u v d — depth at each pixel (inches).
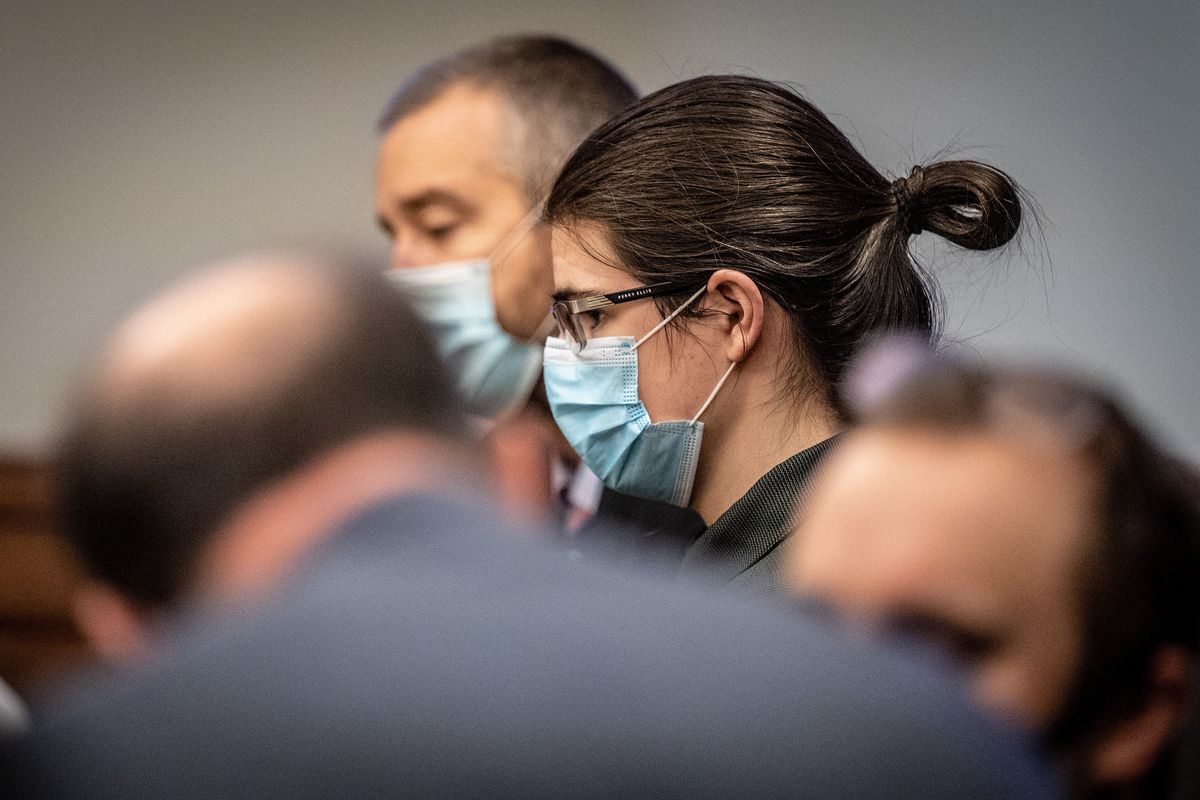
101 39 530.9
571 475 342.3
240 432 105.6
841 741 97.7
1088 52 430.3
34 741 95.0
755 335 228.5
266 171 530.6
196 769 92.9
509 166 345.7
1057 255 426.9
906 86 446.9
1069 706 117.8
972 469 117.1
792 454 230.5
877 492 119.0
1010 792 100.3
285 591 101.2
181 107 531.5
